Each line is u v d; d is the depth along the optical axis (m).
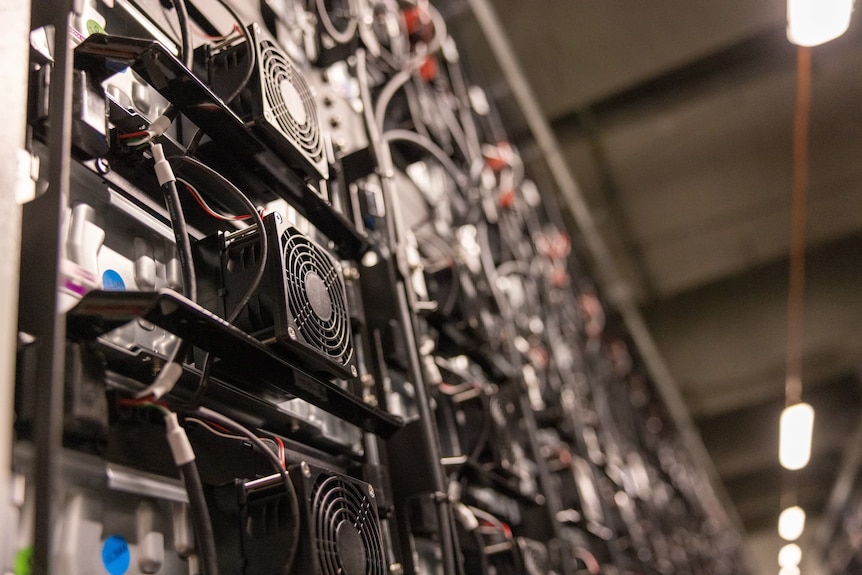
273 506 1.04
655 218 7.15
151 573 0.98
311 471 1.07
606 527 3.31
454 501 1.78
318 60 2.08
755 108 5.84
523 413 2.48
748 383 10.83
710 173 6.57
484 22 4.68
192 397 1.04
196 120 1.22
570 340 4.44
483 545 1.76
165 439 1.06
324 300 1.22
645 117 5.79
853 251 7.91
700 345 9.30
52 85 0.98
